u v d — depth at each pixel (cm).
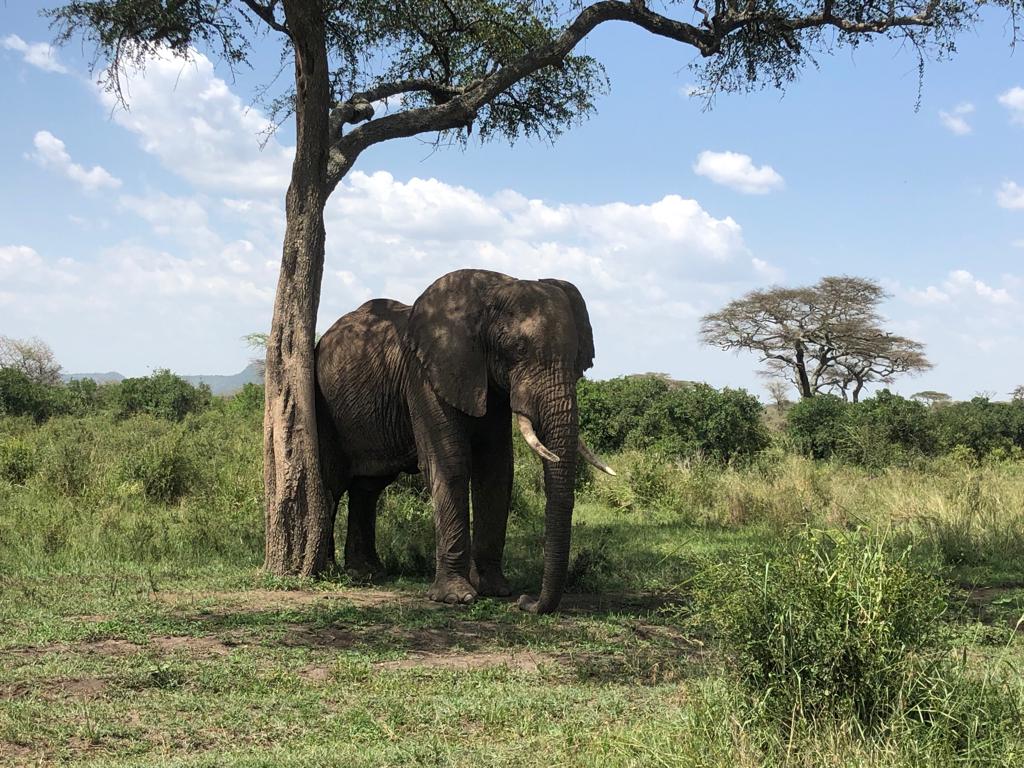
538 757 456
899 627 471
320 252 1005
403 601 873
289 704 546
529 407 818
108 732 489
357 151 1048
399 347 962
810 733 445
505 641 718
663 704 546
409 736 502
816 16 1278
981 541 1183
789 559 506
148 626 724
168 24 1070
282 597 874
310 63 984
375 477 1020
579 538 1279
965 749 428
